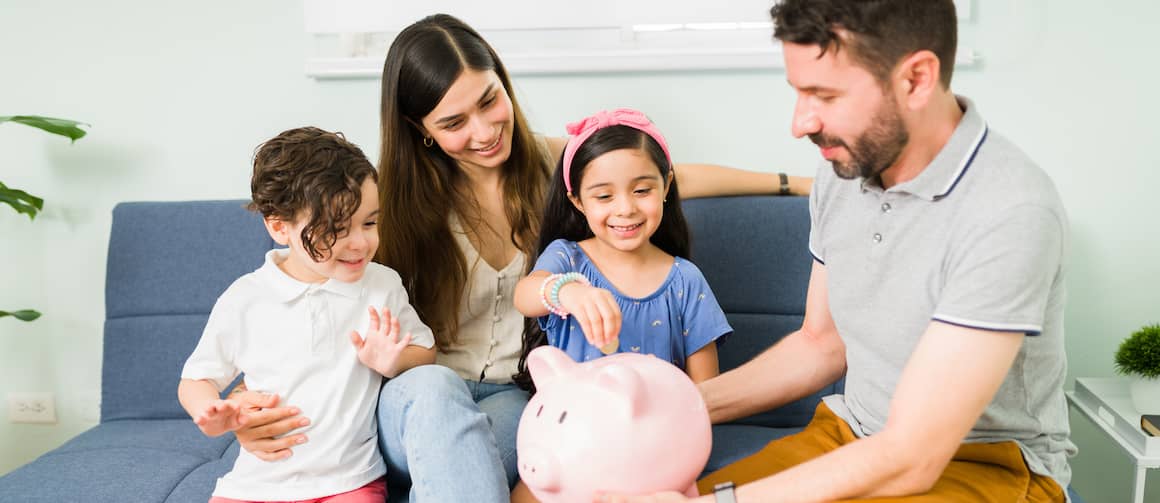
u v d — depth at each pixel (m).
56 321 2.12
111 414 1.81
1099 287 1.89
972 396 0.99
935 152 1.09
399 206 1.58
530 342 1.53
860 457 1.03
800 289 1.70
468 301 1.59
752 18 1.86
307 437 1.29
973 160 1.06
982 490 1.09
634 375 1.02
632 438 1.00
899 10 0.94
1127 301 1.89
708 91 1.91
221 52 1.97
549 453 1.01
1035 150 1.86
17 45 2.00
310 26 1.92
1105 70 1.82
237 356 1.35
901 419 1.02
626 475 1.00
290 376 1.33
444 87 1.47
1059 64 1.83
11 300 2.11
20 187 2.05
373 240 1.35
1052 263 1.01
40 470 1.54
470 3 1.90
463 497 1.18
